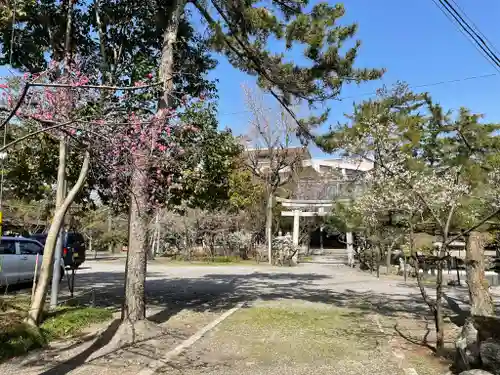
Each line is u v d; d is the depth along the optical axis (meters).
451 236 7.33
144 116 6.28
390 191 7.49
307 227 35.12
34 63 8.49
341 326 8.23
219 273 20.72
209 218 29.19
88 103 5.48
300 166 29.69
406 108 8.26
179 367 5.51
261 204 30.80
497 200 7.20
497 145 7.88
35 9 8.16
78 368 5.38
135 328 7.19
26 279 12.34
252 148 29.44
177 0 8.63
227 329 7.79
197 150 8.27
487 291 6.13
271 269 24.02
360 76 9.07
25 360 5.66
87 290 12.72
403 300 12.07
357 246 26.67
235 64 9.94
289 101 9.77
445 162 7.93
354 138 7.90
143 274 7.55
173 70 8.57
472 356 4.88
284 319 8.80
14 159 8.75
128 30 9.62
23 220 19.61
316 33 8.54
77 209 13.54
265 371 5.40
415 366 5.64
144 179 6.93
